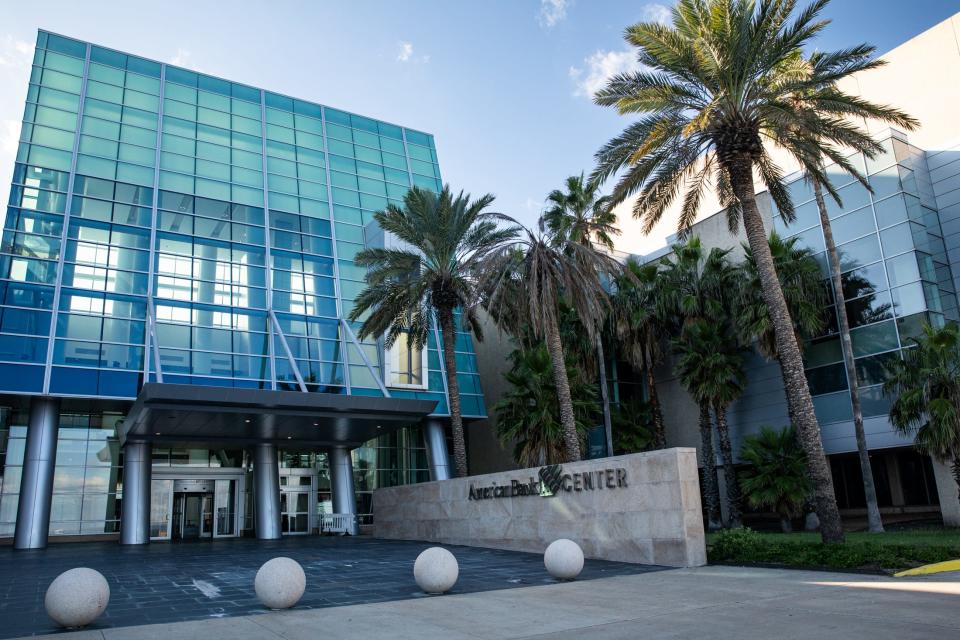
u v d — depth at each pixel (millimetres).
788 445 27531
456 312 39688
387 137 46062
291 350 33875
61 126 33844
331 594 13328
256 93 42312
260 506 31797
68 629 10062
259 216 37250
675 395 37969
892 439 27609
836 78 19578
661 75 20250
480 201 28297
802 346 29328
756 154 19031
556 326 24484
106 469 31047
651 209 22578
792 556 15133
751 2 18578
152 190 34719
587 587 13422
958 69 30641
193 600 12781
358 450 37969
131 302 31125
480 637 8961
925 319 26969
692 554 16266
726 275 31125
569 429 23656
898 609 9352
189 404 23938
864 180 21234
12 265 29234
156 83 38656
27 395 27172
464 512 24578
